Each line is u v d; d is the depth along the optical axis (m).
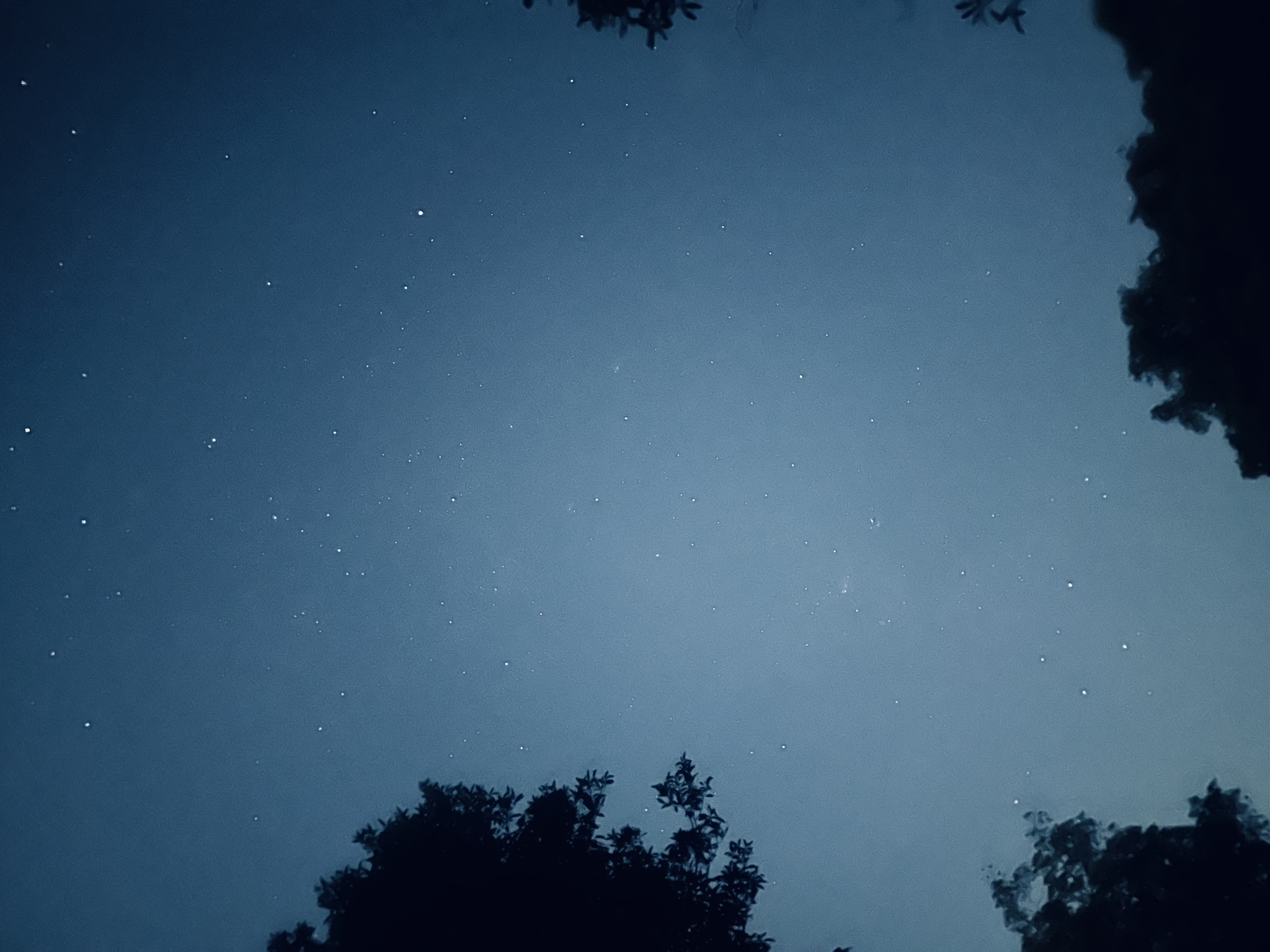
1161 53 4.48
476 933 3.81
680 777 4.55
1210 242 4.36
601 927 3.82
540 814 4.17
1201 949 4.06
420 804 4.48
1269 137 4.00
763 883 4.19
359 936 3.92
